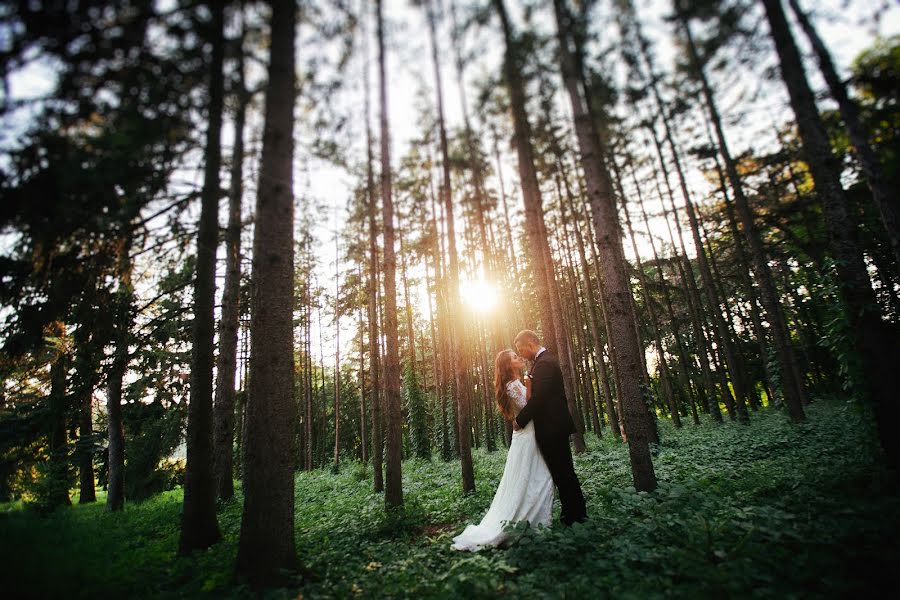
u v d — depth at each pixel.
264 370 4.33
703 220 16.52
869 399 5.03
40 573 2.72
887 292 6.17
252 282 4.61
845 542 3.14
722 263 19.62
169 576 4.37
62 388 8.50
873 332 5.01
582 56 5.39
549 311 8.05
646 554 3.23
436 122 9.74
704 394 25.95
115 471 11.47
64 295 5.20
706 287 15.34
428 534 5.51
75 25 2.86
